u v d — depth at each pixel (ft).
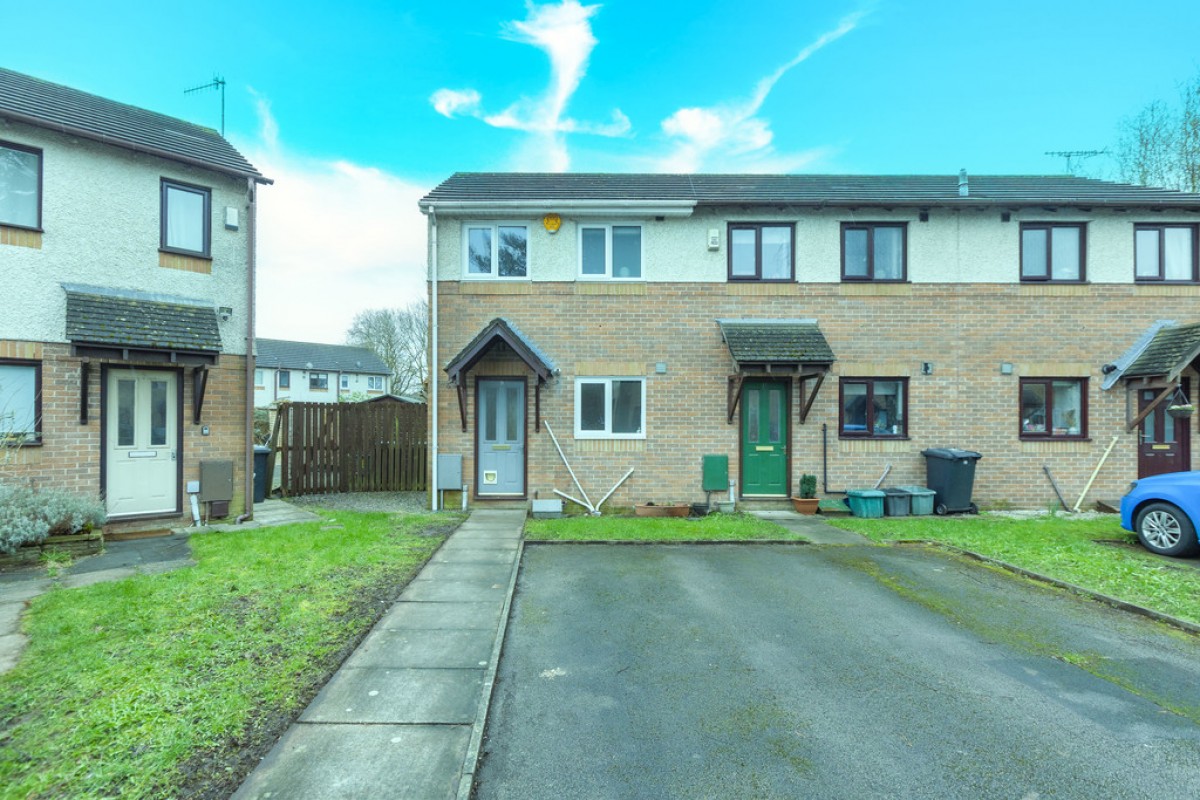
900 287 35.78
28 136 25.13
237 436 31.01
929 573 22.02
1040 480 35.73
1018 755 10.39
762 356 32.17
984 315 35.83
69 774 9.21
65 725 10.54
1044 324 35.88
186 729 10.48
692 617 17.26
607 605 18.25
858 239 36.45
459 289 35.63
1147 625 16.79
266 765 9.61
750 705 12.12
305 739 10.39
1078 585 19.94
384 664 13.52
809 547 26.12
